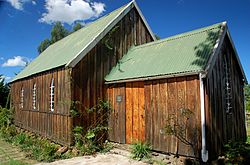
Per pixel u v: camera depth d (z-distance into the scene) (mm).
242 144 8836
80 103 11328
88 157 9953
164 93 9523
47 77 13750
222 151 8992
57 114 12258
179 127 8891
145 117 10188
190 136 8570
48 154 10438
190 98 8656
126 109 11297
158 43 12211
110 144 11492
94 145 11039
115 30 13148
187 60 9312
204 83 8430
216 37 9461
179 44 10797
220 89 9328
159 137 9555
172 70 9266
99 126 11852
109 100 12211
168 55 10531
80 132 11094
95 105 11891
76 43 14273
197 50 9484
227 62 10156
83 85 11547
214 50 8844
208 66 8336
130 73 11195
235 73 10789
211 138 8406
